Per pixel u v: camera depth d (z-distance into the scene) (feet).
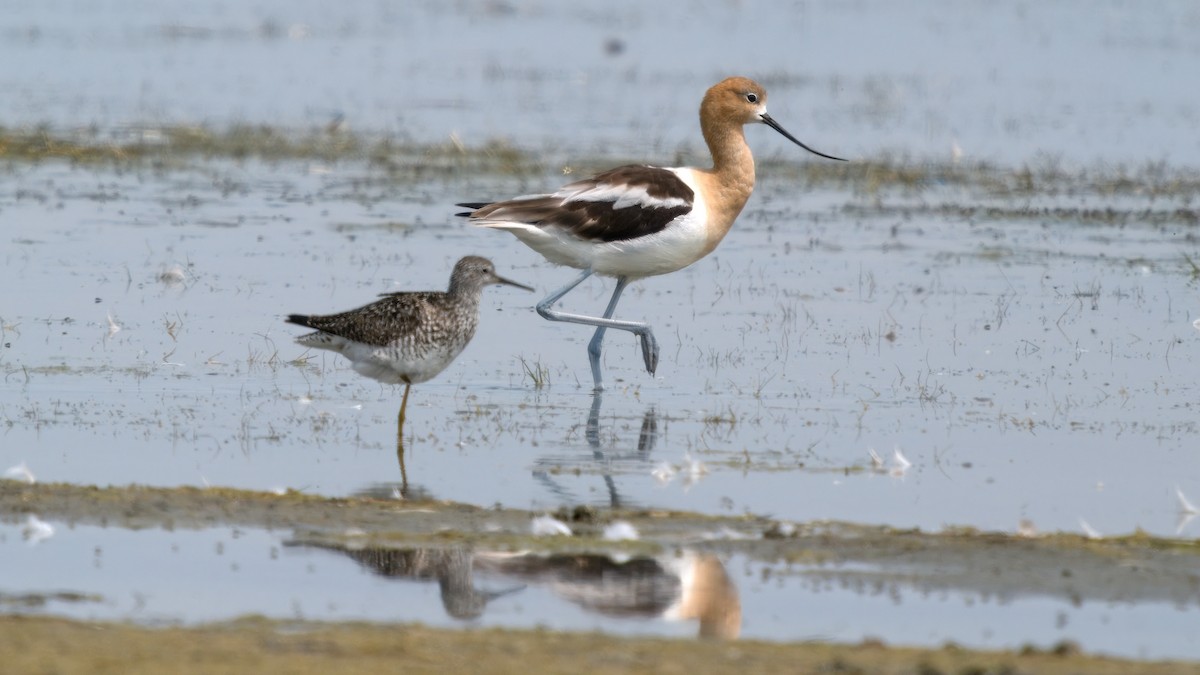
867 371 48.93
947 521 35.29
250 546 32.14
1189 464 40.04
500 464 39.24
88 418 41.88
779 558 32.01
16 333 49.96
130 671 23.80
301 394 45.19
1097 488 38.01
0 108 89.35
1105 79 108.37
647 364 48.03
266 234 64.69
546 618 28.53
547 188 73.05
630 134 87.45
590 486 37.50
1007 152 84.58
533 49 121.39
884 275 60.85
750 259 63.46
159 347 49.21
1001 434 42.63
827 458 40.27
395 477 37.81
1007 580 30.89
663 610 29.04
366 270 59.21
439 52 119.14
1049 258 63.62
